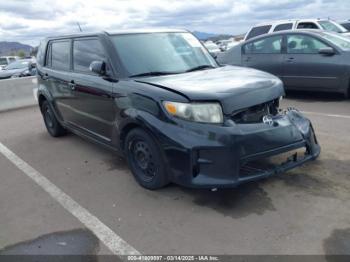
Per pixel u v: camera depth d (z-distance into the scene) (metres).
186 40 4.87
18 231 3.31
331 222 3.05
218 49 16.81
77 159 5.11
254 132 3.25
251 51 8.67
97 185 4.15
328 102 7.49
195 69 4.41
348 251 2.69
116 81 3.98
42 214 3.59
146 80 3.81
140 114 3.54
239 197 3.57
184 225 3.17
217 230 3.06
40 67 6.09
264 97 3.51
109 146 4.44
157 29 4.80
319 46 7.53
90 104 4.56
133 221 3.31
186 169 3.25
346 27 13.62
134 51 4.25
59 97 5.48
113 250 2.92
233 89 3.39
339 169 4.04
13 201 3.93
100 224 3.31
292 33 7.95
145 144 3.68
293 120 3.72
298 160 3.67
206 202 3.53
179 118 3.27
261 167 3.43
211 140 3.15
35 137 6.55
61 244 3.05
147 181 3.82
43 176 4.58
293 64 7.87
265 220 3.15
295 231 2.96
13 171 4.85
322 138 5.12
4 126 7.78
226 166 3.16
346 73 7.15
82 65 4.80
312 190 3.60
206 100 3.21
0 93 9.76
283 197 3.51
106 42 4.28
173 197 3.67
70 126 5.53
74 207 3.67
